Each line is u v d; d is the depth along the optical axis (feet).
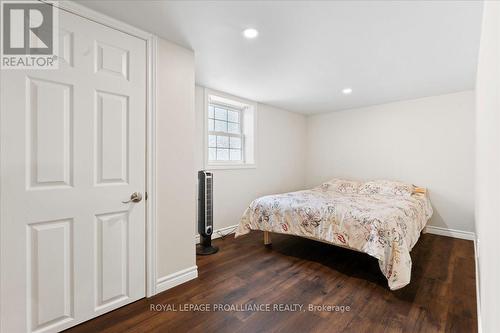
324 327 4.99
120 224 5.60
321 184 14.70
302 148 15.92
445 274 7.32
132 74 5.75
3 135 4.17
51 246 4.67
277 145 14.08
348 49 6.84
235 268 7.76
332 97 11.75
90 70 5.10
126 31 5.62
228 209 11.53
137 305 5.71
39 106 4.51
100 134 5.27
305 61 7.64
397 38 6.20
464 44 6.43
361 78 9.12
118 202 5.55
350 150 14.21
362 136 13.74
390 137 12.70
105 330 4.88
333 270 7.63
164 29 5.90
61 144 4.76
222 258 8.59
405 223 7.39
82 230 5.04
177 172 6.66
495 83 2.65
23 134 4.36
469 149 10.51
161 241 6.31
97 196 5.23
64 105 4.78
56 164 4.70
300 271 7.55
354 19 5.41
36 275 4.51
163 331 4.87
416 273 7.40
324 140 15.37
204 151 10.43
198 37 6.26
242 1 4.86
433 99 11.41
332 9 5.07
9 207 4.23
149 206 6.07
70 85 4.84
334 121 14.92
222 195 11.27
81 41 4.98
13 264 4.27
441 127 11.19
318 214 8.25
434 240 10.50
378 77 9.02
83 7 4.97
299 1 4.83
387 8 5.00
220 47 6.79
